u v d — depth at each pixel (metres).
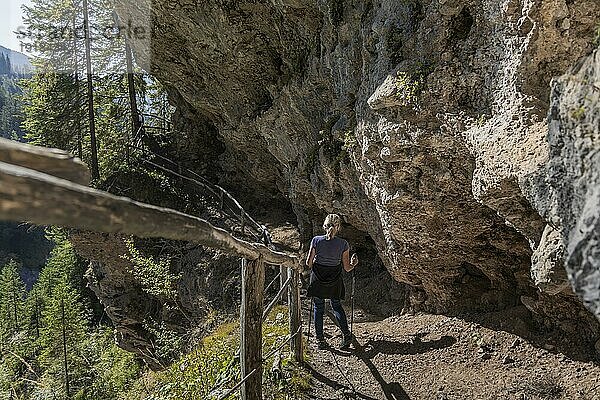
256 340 3.61
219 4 10.12
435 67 4.19
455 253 5.63
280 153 10.59
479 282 6.07
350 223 8.61
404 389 4.67
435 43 4.21
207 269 12.20
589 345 4.58
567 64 3.09
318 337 5.83
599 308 1.22
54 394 13.77
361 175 6.40
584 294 1.27
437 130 4.35
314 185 8.81
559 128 1.64
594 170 1.39
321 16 7.93
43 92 18.12
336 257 5.63
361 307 8.38
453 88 4.08
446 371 4.92
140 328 14.51
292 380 4.87
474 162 4.27
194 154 16.92
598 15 2.94
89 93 16.45
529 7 3.05
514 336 5.18
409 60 4.56
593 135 1.44
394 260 6.34
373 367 5.17
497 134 3.53
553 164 1.68
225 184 16.23
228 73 11.62
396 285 8.18
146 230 1.64
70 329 15.24
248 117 12.22
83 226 1.30
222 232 2.57
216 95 12.84
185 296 12.59
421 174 4.95
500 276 5.69
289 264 4.73
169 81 13.87
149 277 8.61
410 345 5.57
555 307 4.88
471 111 3.98
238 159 15.27
